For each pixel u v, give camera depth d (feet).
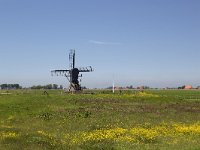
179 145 89.86
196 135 107.45
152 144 92.32
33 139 93.71
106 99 236.84
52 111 171.94
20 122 146.92
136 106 198.08
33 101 208.64
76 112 167.43
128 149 85.25
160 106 201.26
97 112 169.27
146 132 110.22
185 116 162.71
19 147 84.69
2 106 189.88
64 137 106.73
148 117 156.76
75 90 347.36
